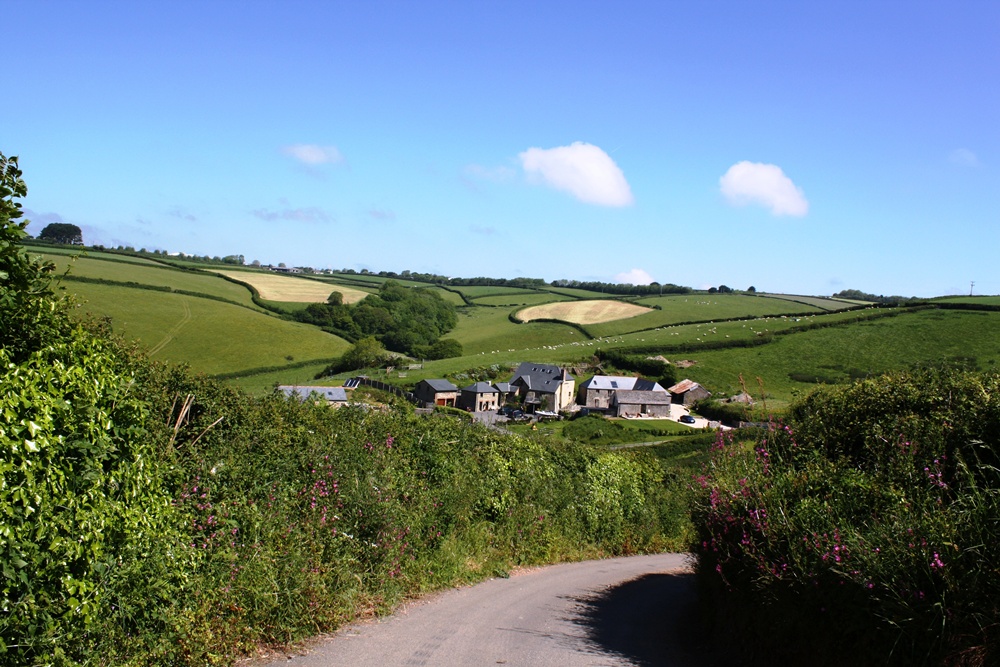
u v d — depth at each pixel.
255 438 9.73
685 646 8.91
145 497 6.67
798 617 6.88
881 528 6.48
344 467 10.29
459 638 8.14
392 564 9.84
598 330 121.75
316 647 7.43
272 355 80.38
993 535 5.84
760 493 8.14
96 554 5.70
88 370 6.18
